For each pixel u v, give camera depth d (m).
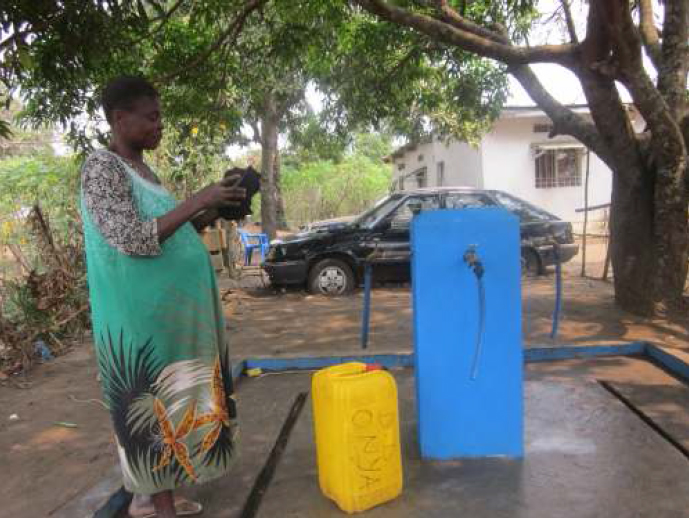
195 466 2.27
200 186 10.23
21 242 7.99
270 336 5.97
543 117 16.25
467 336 2.90
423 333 2.91
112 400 2.21
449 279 2.87
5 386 4.62
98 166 2.07
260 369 4.75
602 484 2.68
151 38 6.63
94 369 5.04
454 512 2.51
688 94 5.99
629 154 5.71
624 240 6.02
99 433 3.52
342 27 7.87
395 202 8.96
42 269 6.85
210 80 7.21
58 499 2.68
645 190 5.81
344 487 2.52
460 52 7.96
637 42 4.86
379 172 30.06
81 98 6.64
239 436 3.43
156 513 2.36
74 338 6.06
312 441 3.31
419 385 2.94
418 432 2.99
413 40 7.80
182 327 2.21
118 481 2.72
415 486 2.73
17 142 17.66
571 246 9.14
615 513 2.44
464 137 14.70
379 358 4.72
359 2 5.18
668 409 3.55
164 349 2.18
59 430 3.59
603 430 3.26
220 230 10.61
